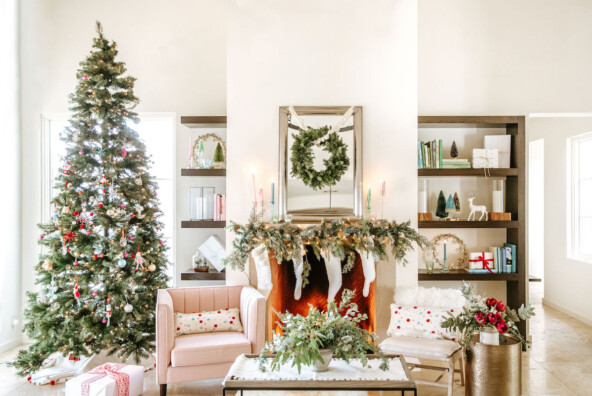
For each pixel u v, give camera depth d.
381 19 4.43
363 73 4.43
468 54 5.10
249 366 3.00
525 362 4.35
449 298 3.90
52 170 5.20
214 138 4.91
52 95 5.10
